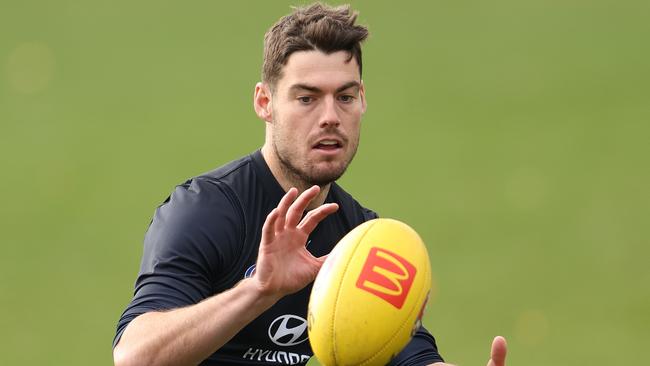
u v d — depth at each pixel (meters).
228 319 16.36
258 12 69.00
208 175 19.64
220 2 70.62
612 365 34.09
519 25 66.19
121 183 48.75
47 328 37.34
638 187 46.75
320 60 18.55
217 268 18.83
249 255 19.12
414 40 64.69
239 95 58.09
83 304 38.94
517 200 46.28
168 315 16.84
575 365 34.12
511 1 69.81
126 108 57.12
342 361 16.25
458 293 39.03
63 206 46.88
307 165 18.78
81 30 67.06
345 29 18.62
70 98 58.41
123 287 40.03
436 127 53.94
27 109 57.22
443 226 44.03
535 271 40.44
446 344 35.44
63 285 40.38
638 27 64.94
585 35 64.31
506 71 60.22
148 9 70.12
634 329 36.38
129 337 16.95
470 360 34.22
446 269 40.78
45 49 64.50
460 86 58.72
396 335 16.31
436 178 48.50
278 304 19.55
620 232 43.22
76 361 35.09
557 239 42.78
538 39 64.25
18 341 36.44
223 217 18.91
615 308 37.84
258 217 19.30
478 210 45.41
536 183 47.62
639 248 41.59
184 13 69.50
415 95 57.81
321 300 16.33
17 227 45.16
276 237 16.41
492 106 56.06
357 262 16.44
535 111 55.16
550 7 68.62
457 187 47.56
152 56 63.59
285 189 19.66
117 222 45.31
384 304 16.19
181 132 53.91
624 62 60.16
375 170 49.50
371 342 16.14
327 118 18.50
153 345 16.58
